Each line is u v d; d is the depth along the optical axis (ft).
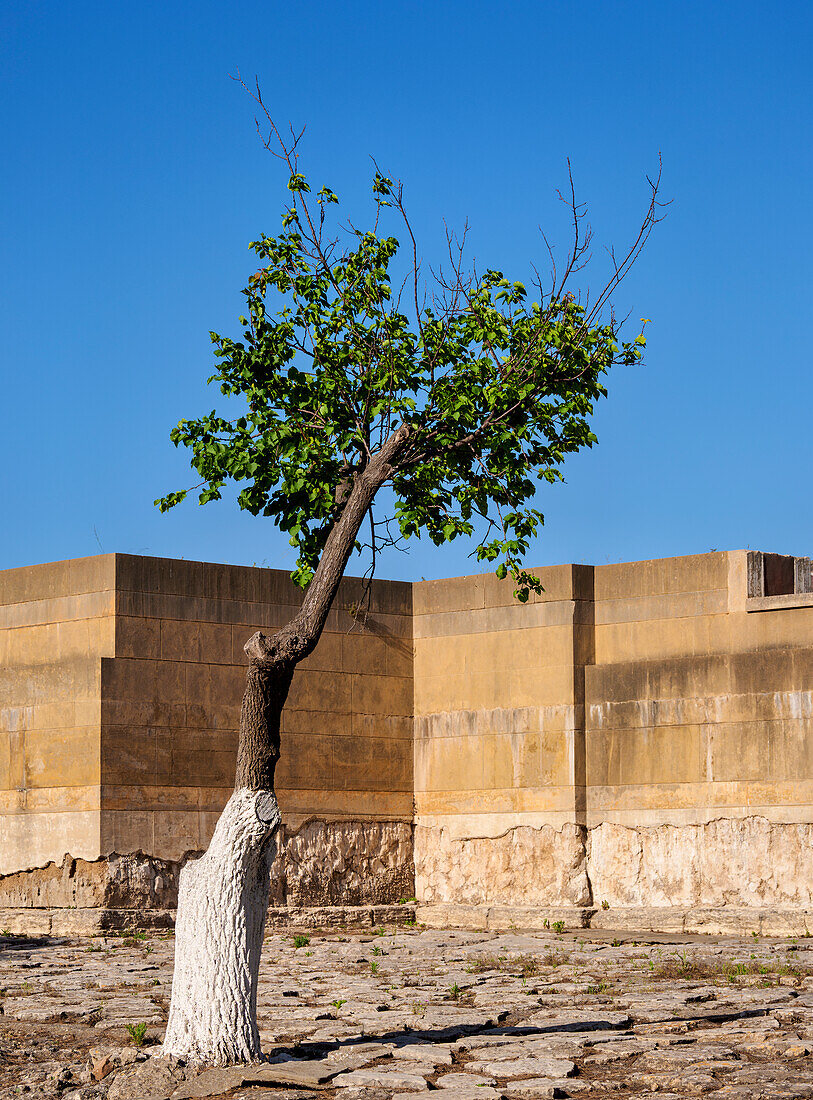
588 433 39.52
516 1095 31.24
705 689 69.67
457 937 66.39
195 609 73.05
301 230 38.27
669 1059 34.27
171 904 70.23
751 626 69.51
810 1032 37.63
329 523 39.68
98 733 69.05
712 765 69.05
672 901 69.62
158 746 70.95
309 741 76.28
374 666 79.25
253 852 33.88
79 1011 42.39
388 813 78.69
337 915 74.64
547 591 75.41
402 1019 40.42
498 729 76.54
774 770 67.05
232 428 37.63
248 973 33.55
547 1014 41.14
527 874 74.43
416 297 38.27
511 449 39.17
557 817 73.56
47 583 73.26
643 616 73.36
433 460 39.65
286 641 34.78
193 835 71.51
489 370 38.19
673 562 72.64
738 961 53.72
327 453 38.22
